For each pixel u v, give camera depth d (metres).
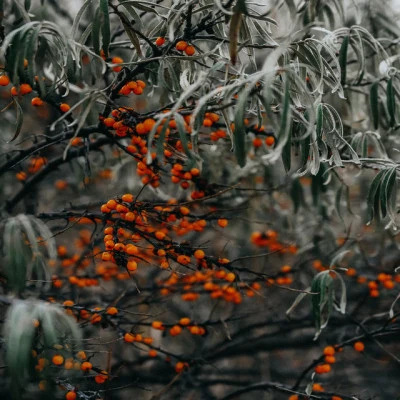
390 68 2.51
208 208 3.20
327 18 2.85
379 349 4.40
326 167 2.67
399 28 3.12
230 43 1.87
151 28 2.63
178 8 2.26
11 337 1.56
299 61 2.26
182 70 2.34
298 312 4.33
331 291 2.50
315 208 3.60
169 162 2.38
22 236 2.03
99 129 2.29
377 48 2.47
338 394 2.65
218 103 2.07
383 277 3.15
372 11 3.20
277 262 4.28
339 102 3.04
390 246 3.79
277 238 3.83
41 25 1.94
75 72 2.19
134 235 2.21
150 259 3.40
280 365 5.39
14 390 1.56
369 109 2.97
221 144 2.99
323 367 2.64
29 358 1.77
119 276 3.28
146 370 4.11
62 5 3.78
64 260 3.42
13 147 3.66
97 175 3.87
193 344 4.61
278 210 3.67
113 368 3.69
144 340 2.74
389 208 2.29
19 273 1.87
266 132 2.65
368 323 3.61
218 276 2.64
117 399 3.81
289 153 1.86
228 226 3.90
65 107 2.35
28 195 3.33
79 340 1.69
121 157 3.31
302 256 3.75
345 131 3.04
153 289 3.36
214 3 2.01
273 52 1.77
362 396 4.32
